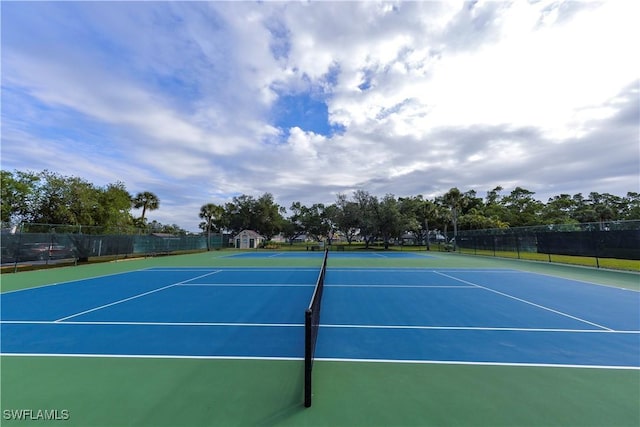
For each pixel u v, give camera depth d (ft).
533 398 9.71
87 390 10.41
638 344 14.98
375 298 27.48
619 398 9.68
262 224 214.69
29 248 51.42
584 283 35.73
